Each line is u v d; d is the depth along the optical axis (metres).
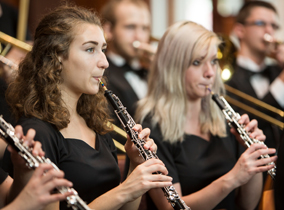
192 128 3.08
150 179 2.11
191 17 6.89
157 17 6.84
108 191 2.19
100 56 2.22
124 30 4.82
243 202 3.12
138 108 3.15
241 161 2.58
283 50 4.80
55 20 2.20
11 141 1.70
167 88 3.05
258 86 4.76
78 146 2.23
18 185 1.83
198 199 2.65
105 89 2.36
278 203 2.23
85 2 6.09
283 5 6.43
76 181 2.14
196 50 2.96
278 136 4.12
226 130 3.20
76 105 2.34
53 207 1.94
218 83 3.26
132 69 4.86
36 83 2.20
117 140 3.84
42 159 1.78
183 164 2.88
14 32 4.28
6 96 2.28
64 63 2.19
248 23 4.84
